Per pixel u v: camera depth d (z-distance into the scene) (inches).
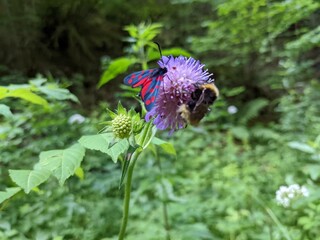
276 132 20.2
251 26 18.8
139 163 12.8
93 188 10.9
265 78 24.1
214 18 25.1
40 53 26.0
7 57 24.7
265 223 9.7
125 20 27.5
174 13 25.7
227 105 22.9
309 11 17.3
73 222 9.7
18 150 10.7
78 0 25.3
